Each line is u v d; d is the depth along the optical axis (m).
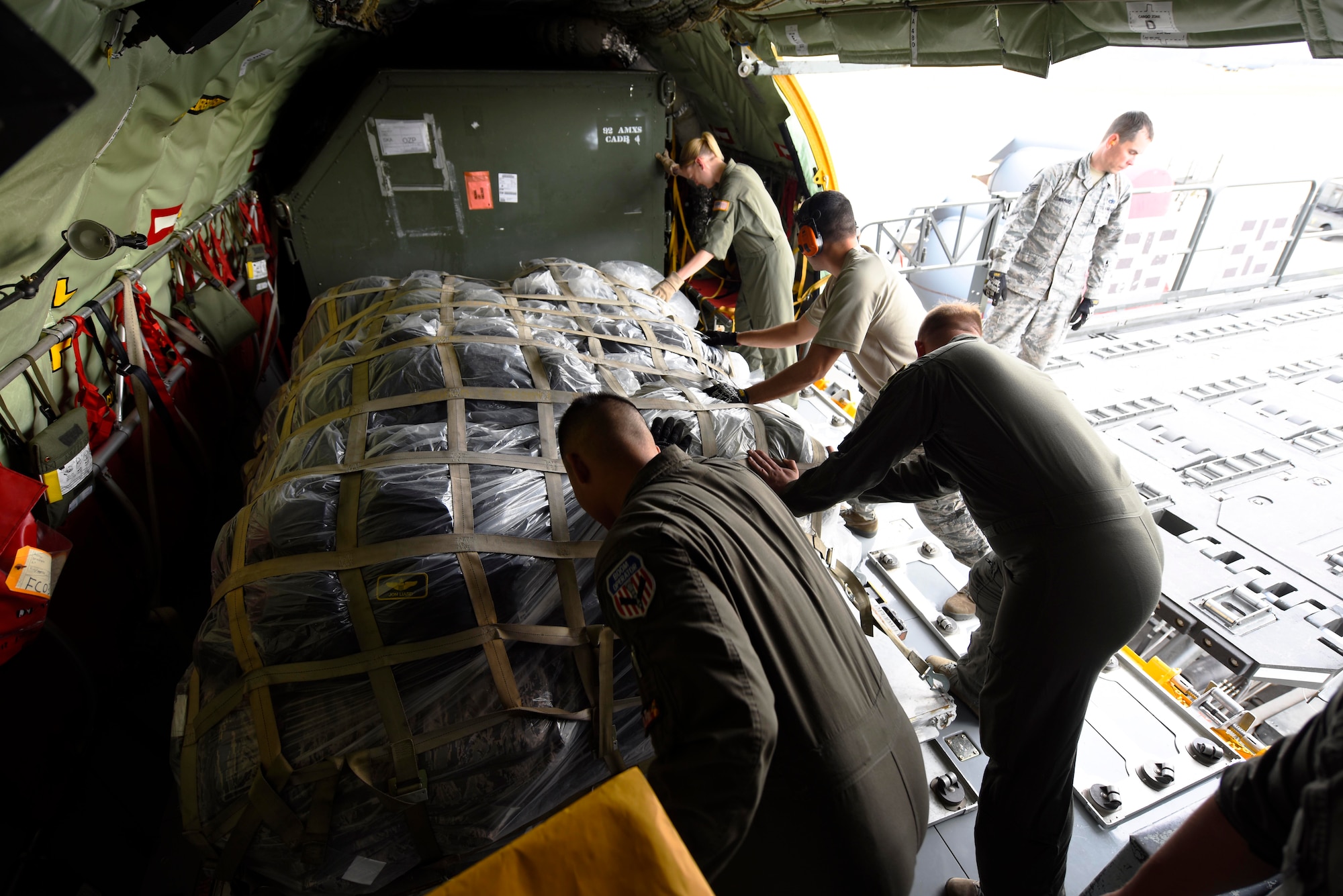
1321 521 3.17
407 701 1.49
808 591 1.24
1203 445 3.73
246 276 3.71
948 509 2.43
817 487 1.74
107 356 2.37
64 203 1.43
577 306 2.69
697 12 3.46
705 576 1.06
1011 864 1.68
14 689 1.71
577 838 0.70
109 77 1.32
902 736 1.30
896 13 2.54
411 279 2.92
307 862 1.40
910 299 2.53
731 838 0.94
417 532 1.60
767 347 2.86
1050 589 1.55
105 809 1.88
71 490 1.92
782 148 4.43
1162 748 2.15
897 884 1.23
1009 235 4.19
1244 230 5.46
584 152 3.62
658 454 1.32
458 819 1.49
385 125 3.34
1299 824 0.75
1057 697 1.59
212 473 2.93
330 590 1.54
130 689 2.24
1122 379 4.44
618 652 1.63
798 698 1.13
